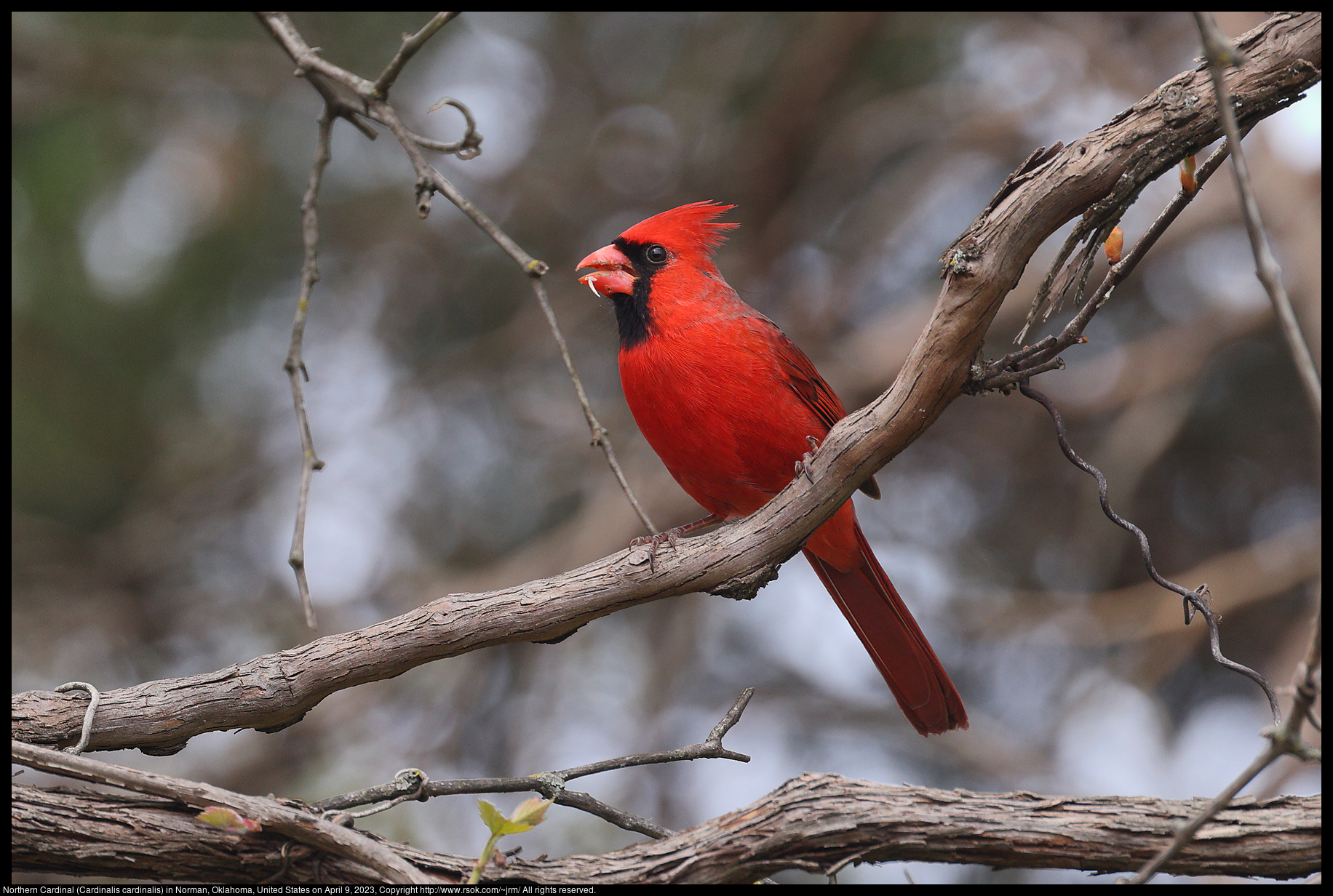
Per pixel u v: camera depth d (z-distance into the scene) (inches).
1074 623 438.3
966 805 170.6
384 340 503.5
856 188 541.6
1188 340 468.4
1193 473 485.4
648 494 470.6
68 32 453.1
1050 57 519.5
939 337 186.5
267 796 179.5
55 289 441.4
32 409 443.2
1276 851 162.4
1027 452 491.2
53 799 175.0
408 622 195.3
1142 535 190.2
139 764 406.6
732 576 203.3
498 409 501.4
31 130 445.7
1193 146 176.4
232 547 474.6
